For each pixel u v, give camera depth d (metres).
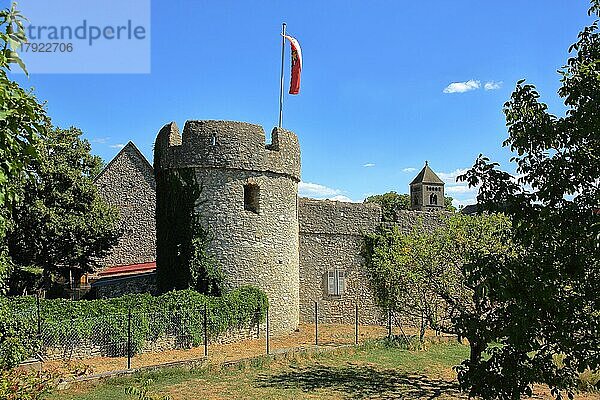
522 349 6.79
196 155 23.62
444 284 16.69
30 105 5.57
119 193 35.31
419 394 15.53
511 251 11.62
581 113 6.84
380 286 23.73
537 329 6.85
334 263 29.11
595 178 6.79
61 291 32.22
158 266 24.86
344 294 29.16
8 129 5.50
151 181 35.56
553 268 6.95
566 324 6.78
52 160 27.06
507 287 6.79
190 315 20.98
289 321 25.59
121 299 20.52
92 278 33.91
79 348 18.02
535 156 7.43
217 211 23.64
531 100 7.69
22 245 26.23
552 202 7.02
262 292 24.19
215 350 20.75
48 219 26.38
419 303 18.41
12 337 9.46
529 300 6.79
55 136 27.70
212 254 23.44
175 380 16.66
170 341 20.31
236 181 24.06
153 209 35.28
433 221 30.86
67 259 27.86
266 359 19.34
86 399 14.18
